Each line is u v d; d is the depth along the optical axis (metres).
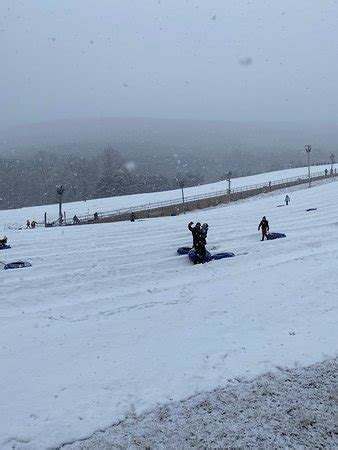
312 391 8.77
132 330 12.05
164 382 9.25
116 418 8.18
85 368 9.97
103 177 145.00
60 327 12.66
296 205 44.69
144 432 7.79
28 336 12.06
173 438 7.61
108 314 13.59
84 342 11.41
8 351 11.09
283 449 7.27
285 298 13.83
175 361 10.09
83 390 9.07
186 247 23.61
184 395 8.78
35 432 7.84
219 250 22.81
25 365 10.26
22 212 67.50
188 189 88.56
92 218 53.50
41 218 59.88
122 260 22.67
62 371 9.88
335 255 18.84
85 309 14.38
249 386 8.98
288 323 11.90
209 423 7.94
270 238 25.09
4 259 23.83
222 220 36.56
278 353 10.20
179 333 11.67
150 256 23.33
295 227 29.84
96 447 7.49
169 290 15.84
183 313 13.16
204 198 61.81
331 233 25.48
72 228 36.34
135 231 32.97
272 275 16.47
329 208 39.56
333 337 10.86
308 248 21.48
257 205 49.94
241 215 39.66
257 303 13.55
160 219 41.16
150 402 8.60
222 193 68.25
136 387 9.11
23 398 8.84
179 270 18.86
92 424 8.03
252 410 8.24
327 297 13.64
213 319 12.52
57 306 15.13
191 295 14.92
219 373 9.48
